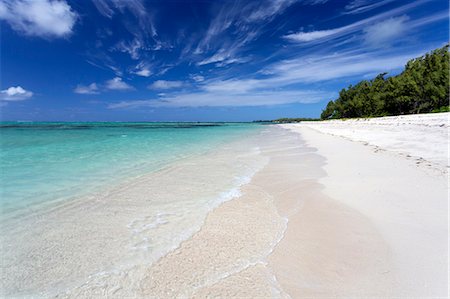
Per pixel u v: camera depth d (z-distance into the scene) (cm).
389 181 557
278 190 564
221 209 458
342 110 6531
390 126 2011
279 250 319
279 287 254
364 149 1031
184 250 323
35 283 266
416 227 351
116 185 615
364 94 5644
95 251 323
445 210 396
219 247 329
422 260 279
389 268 271
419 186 510
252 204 482
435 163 670
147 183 633
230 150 1274
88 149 1299
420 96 3712
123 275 277
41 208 466
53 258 309
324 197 496
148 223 402
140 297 244
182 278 270
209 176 705
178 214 437
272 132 3234
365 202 452
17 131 3070
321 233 357
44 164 874
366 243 323
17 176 699
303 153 1069
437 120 1780
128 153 1158
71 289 257
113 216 429
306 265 287
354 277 263
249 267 287
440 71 3500
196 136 2411
